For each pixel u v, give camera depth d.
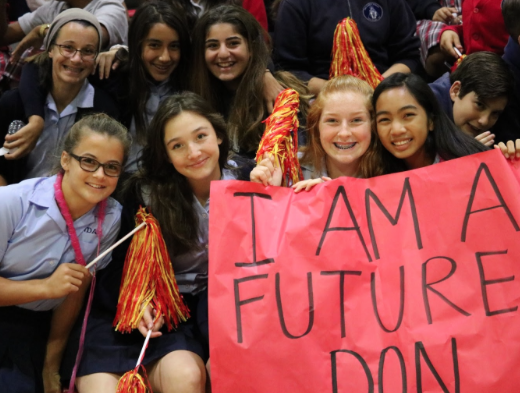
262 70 2.62
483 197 1.82
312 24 2.90
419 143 2.04
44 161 2.60
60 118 2.59
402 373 1.72
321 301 1.78
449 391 1.69
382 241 1.83
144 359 2.02
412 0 3.49
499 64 2.42
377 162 2.13
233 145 2.58
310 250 1.82
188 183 2.19
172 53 2.66
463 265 1.79
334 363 1.74
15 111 2.56
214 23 2.61
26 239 2.04
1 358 2.09
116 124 2.04
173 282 2.12
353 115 2.10
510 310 1.74
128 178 2.28
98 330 2.12
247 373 1.74
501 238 1.79
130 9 3.57
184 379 1.93
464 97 2.44
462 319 1.74
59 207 2.06
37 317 2.16
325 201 1.86
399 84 2.02
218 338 1.76
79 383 2.06
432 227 1.83
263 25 3.23
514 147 2.00
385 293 1.79
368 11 2.90
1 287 2.00
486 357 1.70
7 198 2.02
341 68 2.58
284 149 2.12
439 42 3.13
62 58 2.50
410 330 1.74
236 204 1.86
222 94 2.75
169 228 2.14
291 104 2.15
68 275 2.01
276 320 1.77
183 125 2.08
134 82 2.65
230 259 1.82
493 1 2.91
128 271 2.08
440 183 1.85
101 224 2.11
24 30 3.22
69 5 3.12
